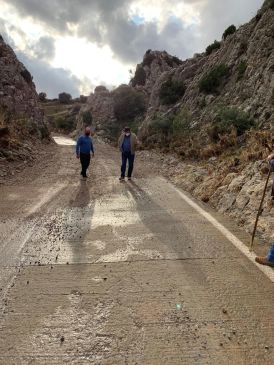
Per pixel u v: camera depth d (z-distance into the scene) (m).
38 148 23.36
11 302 4.50
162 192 10.79
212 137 17.20
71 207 9.02
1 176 12.77
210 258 5.77
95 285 4.93
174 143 21.41
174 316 4.16
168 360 3.45
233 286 4.84
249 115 17.16
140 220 7.89
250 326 3.95
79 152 13.36
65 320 4.11
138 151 23.86
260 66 19.56
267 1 23.73
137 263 5.64
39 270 5.41
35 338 3.79
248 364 3.38
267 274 5.18
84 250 6.19
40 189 11.16
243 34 25.19
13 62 33.72
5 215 8.24
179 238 6.72
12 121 24.38
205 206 9.08
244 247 6.19
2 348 3.63
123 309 4.32
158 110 33.69
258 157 10.30
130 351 3.58
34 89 36.91
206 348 3.61
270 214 7.05
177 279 5.07
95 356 3.52
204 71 29.38
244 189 8.51
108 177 13.71
